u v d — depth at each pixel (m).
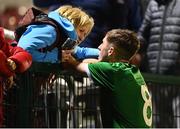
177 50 17.14
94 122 12.54
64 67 11.74
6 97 11.31
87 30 11.54
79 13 11.41
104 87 11.44
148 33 17.44
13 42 11.19
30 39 10.86
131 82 11.44
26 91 11.55
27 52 10.59
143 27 17.41
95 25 15.83
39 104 11.73
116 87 11.36
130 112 11.39
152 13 17.41
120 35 11.55
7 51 10.41
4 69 10.04
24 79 11.52
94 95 12.54
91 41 15.53
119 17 16.48
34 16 11.15
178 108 14.80
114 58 11.57
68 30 11.12
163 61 17.16
